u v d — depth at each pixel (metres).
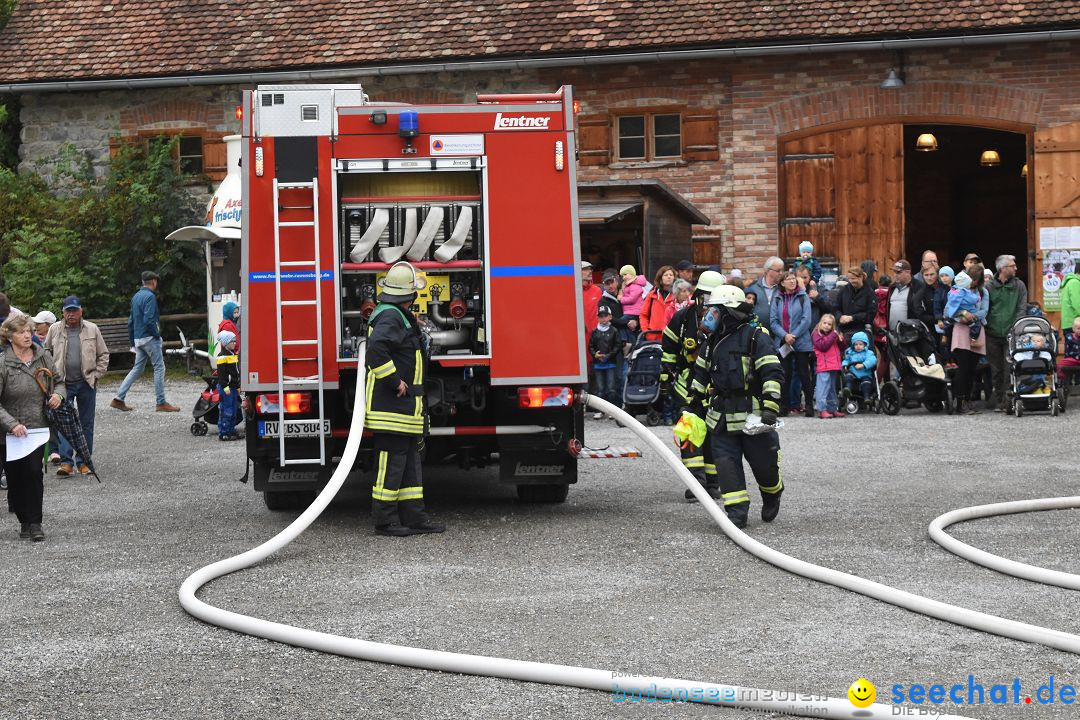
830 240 20.59
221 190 19.56
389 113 9.33
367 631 6.40
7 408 9.20
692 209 19.83
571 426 9.55
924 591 7.05
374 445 9.38
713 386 8.99
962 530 8.72
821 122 20.42
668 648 6.01
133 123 22.66
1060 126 19.70
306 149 9.31
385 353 8.78
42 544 8.88
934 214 28.72
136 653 6.09
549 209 9.41
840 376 15.92
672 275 15.17
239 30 22.23
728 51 19.98
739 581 7.36
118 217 21.84
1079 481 10.70
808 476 11.15
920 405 16.69
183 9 22.84
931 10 19.75
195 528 9.39
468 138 9.38
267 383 9.27
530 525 9.23
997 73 19.91
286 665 5.86
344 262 9.60
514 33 20.95
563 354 9.42
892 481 10.81
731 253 20.83
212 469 12.50
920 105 20.14
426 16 21.64
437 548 8.47
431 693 5.43
